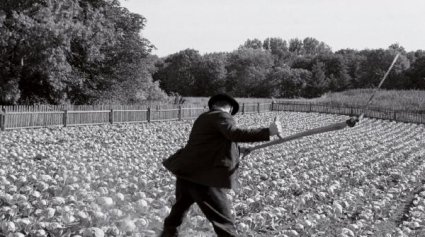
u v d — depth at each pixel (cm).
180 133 2334
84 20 3544
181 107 3225
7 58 3172
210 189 446
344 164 1572
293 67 14625
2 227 609
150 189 943
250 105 4284
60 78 3300
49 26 3006
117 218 688
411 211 952
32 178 924
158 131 2414
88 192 834
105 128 2450
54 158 1233
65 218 643
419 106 5325
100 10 3794
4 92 3128
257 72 12012
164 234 482
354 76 13088
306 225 774
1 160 1180
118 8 4191
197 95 12088
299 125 3189
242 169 1280
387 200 1038
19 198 737
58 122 2395
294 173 1320
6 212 673
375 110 4225
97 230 593
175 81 11944
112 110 2703
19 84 3434
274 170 1328
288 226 809
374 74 11525
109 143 1812
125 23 4247
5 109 2136
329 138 2391
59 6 3172
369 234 804
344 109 4462
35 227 631
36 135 1955
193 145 453
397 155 1866
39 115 2292
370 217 884
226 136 432
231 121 440
